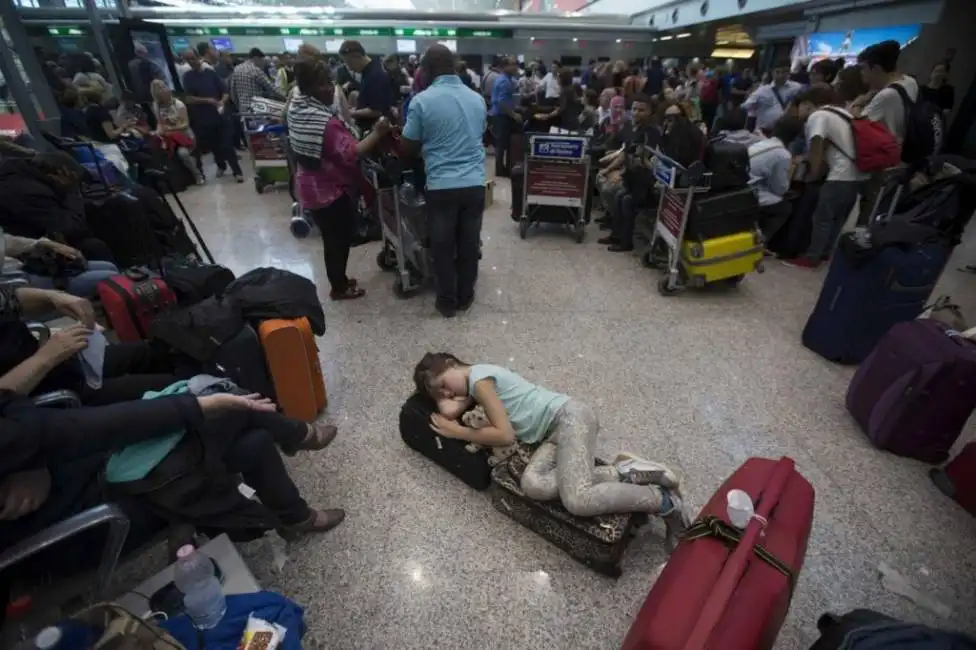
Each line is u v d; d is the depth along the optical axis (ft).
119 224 10.22
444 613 5.38
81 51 30.35
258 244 15.23
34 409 3.94
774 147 12.93
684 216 11.29
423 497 6.80
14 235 9.00
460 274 11.28
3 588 3.98
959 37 25.14
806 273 13.60
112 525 3.96
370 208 14.06
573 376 9.30
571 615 5.36
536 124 23.97
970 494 6.55
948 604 5.49
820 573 5.80
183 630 3.96
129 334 7.72
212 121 21.33
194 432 4.59
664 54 53.11
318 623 5.27
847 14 31.30
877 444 7.59
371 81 16.55
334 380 9.13
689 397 8.76
